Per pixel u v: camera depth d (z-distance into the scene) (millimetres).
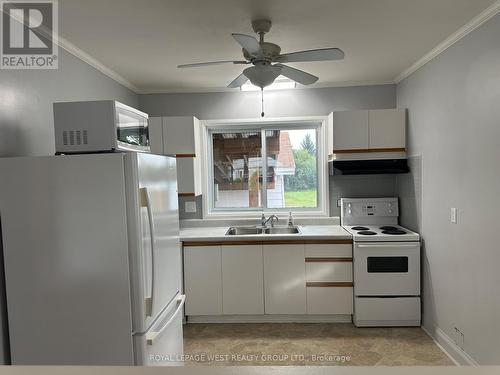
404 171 3301
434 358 2551
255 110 3744
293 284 3154
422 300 3049
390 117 3326
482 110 2105
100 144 1782
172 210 2121
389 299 3049
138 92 3717
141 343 1679
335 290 3131
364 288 3057
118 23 2092
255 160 3879
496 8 1934
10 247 1708
